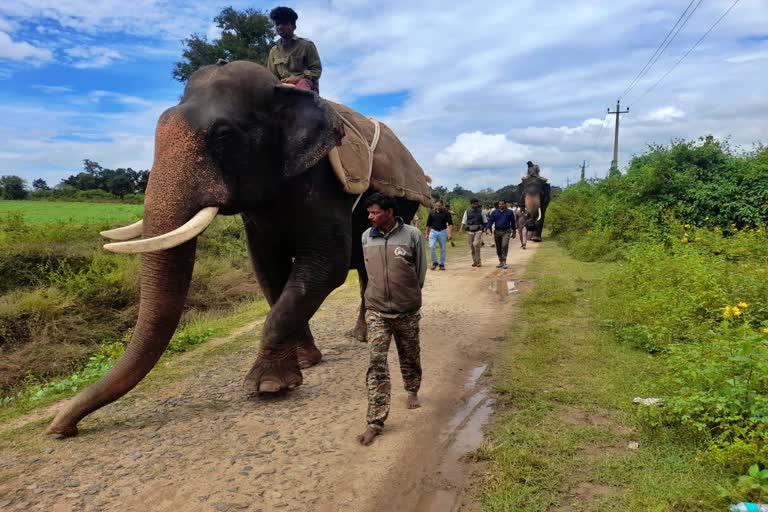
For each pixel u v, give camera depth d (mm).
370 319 3652
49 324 8844
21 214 16406
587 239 13922
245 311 8875
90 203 39750
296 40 5355
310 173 4160
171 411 4152
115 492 3004
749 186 11250
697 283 5828
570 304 7457
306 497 2924
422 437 3613
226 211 3781
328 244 4297
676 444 3195
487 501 2768
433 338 6152
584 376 4512
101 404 3635
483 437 3574
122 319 9742
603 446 3277
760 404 3105
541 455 3191
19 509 2855
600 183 18438
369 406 3605
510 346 5648
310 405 4211
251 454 3418
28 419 4191
